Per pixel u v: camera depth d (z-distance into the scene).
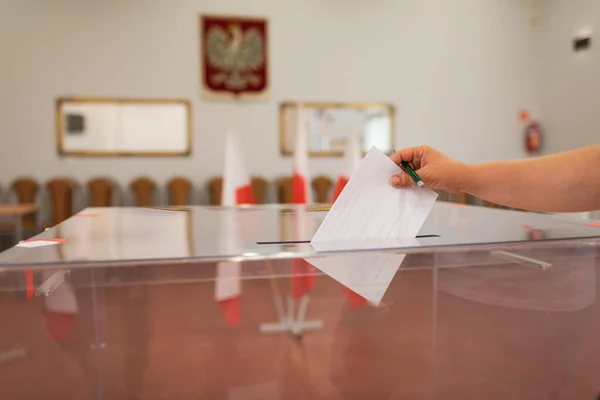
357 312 0.92
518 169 0.83
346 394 0.69
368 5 4.58
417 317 0.88
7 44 3.99
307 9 4.46
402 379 0.73
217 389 0.69
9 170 4.07
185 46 4.27
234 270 0.75
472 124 4.85
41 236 0.94
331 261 0.75
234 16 4.32
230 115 4.38
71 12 4.07
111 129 4.19
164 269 0.73
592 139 4.39
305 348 0.81
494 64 4.86
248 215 1.35
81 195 4.17
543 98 4.94
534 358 0.77
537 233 0.93
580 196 0.80
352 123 4.60
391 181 0.84
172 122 4.29
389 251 0.77
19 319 0.69
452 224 1.08
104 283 0.72
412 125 4.72
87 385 0.66
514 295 0.87
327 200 4.46
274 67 4.43
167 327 0.81
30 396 0.64
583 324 0.84
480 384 0.72
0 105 4.02
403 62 4.67
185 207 1.69
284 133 4.47
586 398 0.70
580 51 4.48
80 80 4.11
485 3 4.80
